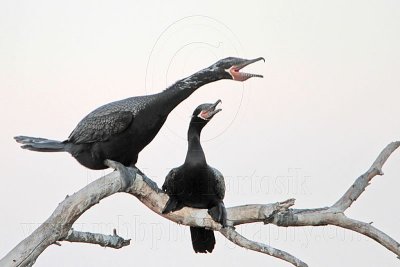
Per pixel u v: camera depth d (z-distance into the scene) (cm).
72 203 1293
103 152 1520
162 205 1477
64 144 1566
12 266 1220
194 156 1467
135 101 1523
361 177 1508
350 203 1480
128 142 1514
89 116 1533
